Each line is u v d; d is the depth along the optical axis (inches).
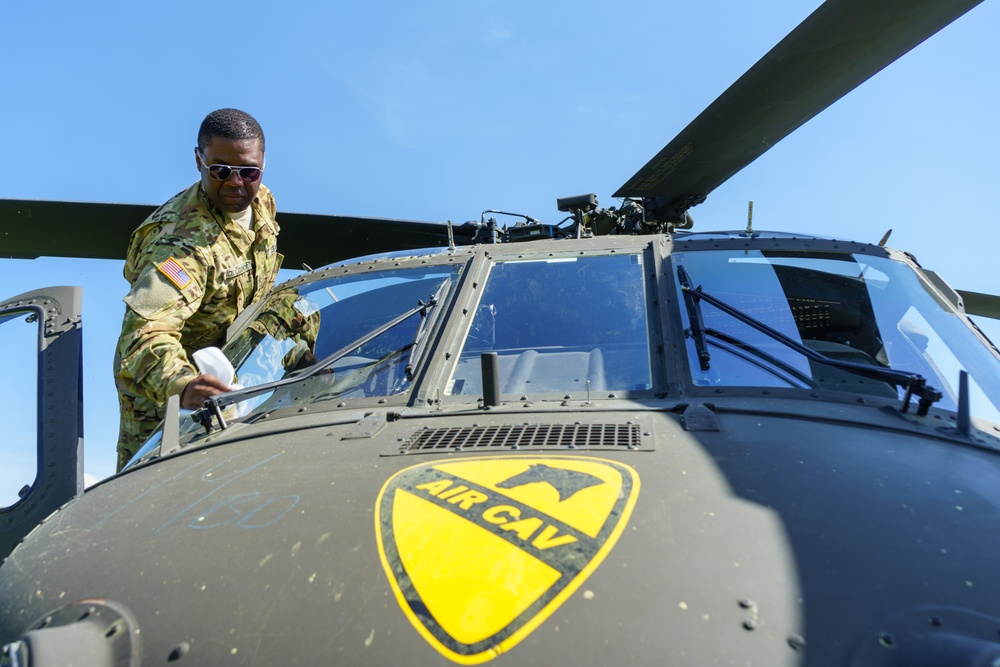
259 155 151.9
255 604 65.1
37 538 91.9
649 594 60.6
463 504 74.0
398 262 151.9
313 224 211.3
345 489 80.7
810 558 64.2
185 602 67.2
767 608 58.9
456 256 148.3
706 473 78.0
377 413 106.7
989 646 53.2
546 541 67.0
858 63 161.3
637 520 69.7
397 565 66.1
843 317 128.0
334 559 68.4
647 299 128.0
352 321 142.8
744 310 127.5
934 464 82.4
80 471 150.9
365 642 59.2
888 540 66.5
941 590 60.7
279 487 84.1
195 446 107.7
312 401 119.0
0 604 79.7
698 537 66.8
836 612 58.5
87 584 74.1
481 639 57.7
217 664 60.6
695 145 193.8
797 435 88.6
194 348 161.0
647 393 107.6
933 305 129.6
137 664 62.9
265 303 154.4
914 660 54.0
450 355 121.4
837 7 144.8
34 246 206.8
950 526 68.9
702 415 94.0
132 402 149.0
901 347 122.3
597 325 124.6
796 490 74.4
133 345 129.3
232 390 117.4
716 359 112.6
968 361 117.2
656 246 141.9
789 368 111.5
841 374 110.9
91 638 65.4
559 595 60.9
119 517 87.0
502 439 90.9
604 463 81.1
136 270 145.1
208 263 148.9
